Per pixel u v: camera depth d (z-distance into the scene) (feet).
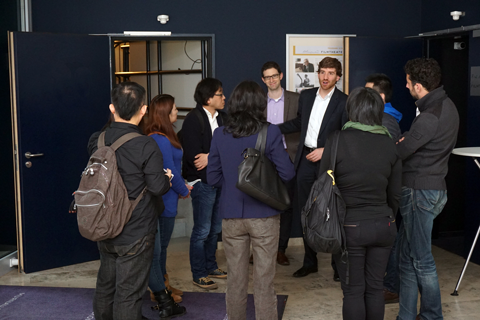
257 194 7.75
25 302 11.32
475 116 14.05
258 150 7.93
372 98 7.77
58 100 13.71
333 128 12.31
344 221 7.66
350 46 15.37
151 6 15.10
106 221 7.34
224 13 15.43
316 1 15.85
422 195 8.98
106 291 8.21
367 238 7.57
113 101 7.90
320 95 12.80
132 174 7.65
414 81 9.03
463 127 16.71
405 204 9.23
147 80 20.84
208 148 11.66
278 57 15.84
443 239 16.78
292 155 13.91
